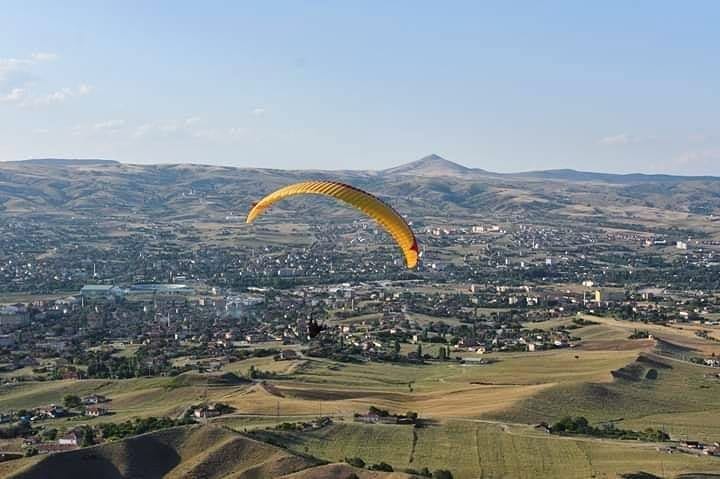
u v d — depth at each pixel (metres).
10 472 190.25
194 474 195.50
